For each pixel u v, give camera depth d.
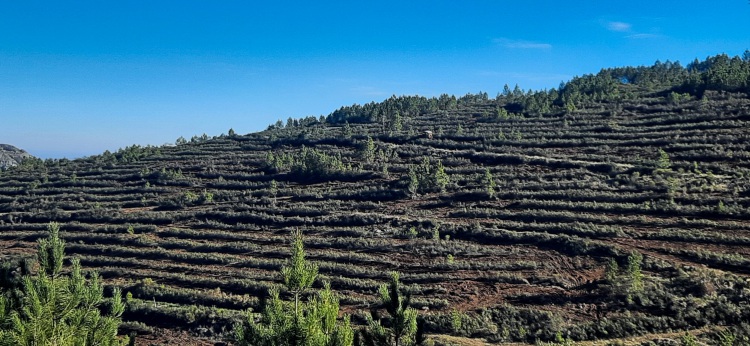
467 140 89.19
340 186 73.75
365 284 42.47
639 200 52.22
